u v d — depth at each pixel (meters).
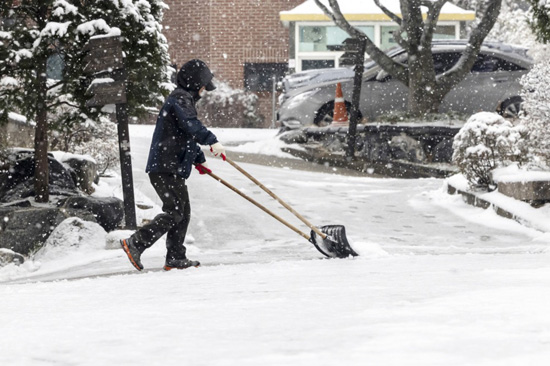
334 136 34.09
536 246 15.12
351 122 32.38
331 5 32.91
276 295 5.87
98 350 3.48
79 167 21.30
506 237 17.73
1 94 18.81
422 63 34.34
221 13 53.31
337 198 22.95
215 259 13.60
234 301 5.59
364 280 6.88
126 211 16.91
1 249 15.70
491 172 21.92
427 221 19.98
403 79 34.84
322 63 47.34
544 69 20.77
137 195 21.30
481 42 34.47
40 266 15.46
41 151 19.06
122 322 4.55
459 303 4.45
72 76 19.09
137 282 8.40
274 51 53.38
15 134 22.66
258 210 20.53
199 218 19.25
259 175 27.12
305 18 46.47
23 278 14.01
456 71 34.44
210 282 7.75
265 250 15.48
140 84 19.31
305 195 23.27
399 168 31.19
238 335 3.75
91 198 18.77
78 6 18.92
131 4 18.94
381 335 3.41
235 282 7.54
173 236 11.36
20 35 18.59
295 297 5.61
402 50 36.41
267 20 53.41
